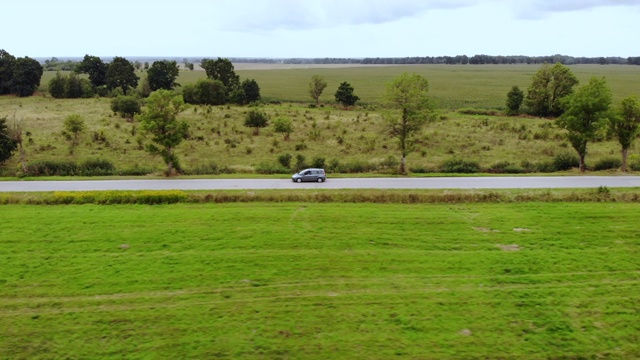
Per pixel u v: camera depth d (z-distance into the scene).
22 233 31.50
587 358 19.28
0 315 22.14
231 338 20.45
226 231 32.03
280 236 31.20
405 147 48.31
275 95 129.12
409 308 22.69
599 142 64.69
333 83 166.50
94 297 23.66
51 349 19.80
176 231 32.00
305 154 59.72
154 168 50.06
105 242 30.22
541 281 25.27
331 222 33.78
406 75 47.28
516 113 93.19
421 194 38.78
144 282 25.09
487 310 22.50
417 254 28.58
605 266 26.94
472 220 34.19
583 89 47.97
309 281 25.33
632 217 34.50
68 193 38.25
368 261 27.66
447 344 20.03
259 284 25.00
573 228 32.56
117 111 83.94
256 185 42.53
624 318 21.88
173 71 123.31
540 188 40.59
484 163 53.00
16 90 116.06
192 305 22.94
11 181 43.97
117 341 20.28
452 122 79.25
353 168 50.03
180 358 19.19
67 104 99.56
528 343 20.14
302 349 19.73
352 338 20.44
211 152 60.31
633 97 47.69
